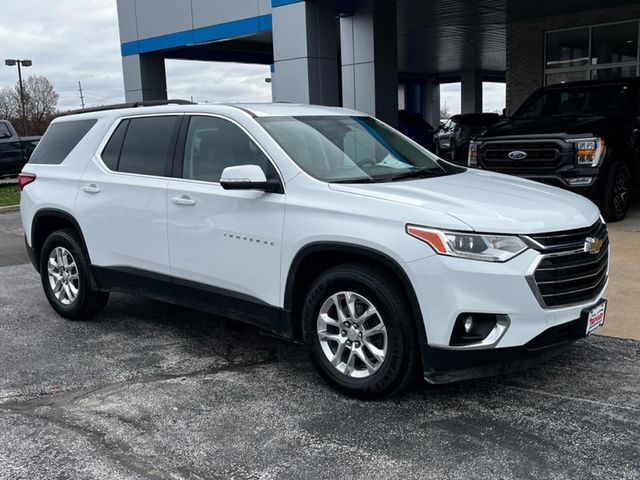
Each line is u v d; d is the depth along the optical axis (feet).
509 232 12.05
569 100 34.73
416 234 12.21
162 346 17.43
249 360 16.26
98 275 18.69
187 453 11.62
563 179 29.27
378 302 12.80
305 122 16.08
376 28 42.11
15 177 69.92
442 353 12.25
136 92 59.16
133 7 56.90
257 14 47.29
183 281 16.38
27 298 22.94
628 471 10.65
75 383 14.96
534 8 54.85
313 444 11.83
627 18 54.85
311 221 13.56
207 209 15.46
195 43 52.47
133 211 17.16
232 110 15.83
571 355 15.81
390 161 16.06
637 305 19.07
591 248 13.02
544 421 12.47
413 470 10.85
